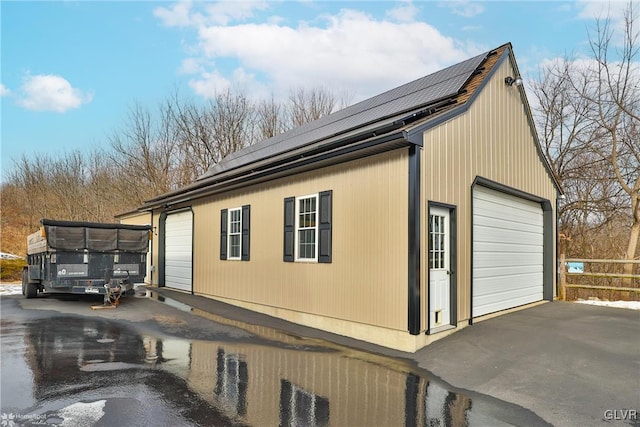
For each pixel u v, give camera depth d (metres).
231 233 11.16
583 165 15.79
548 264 11.07
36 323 8.34
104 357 5.83
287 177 9.02
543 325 7.29
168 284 15.09
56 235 9.90
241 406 4.10
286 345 6.70
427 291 6.37
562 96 16.69
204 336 7.31
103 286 10.38
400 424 3.75
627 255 13.29
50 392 4.39
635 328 6.99
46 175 33.66
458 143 7.36
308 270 8.25
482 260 8.16
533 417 3.92
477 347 6.12
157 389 4.54
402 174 6.43
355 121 9.81
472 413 4.02
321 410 4.05
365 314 6.92
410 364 5.67
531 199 10.42
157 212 15.97
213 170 16.28
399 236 6.42
